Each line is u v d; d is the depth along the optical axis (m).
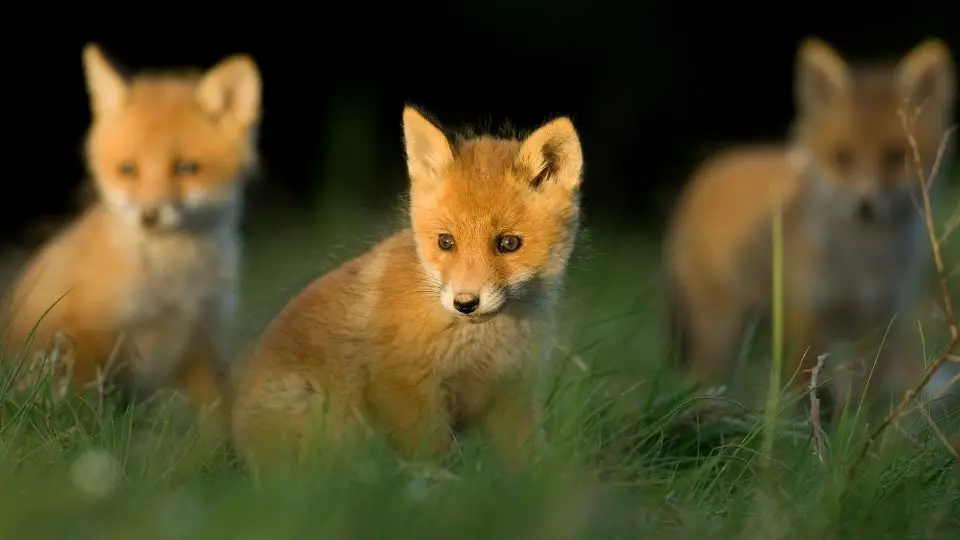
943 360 7.46
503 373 8.50
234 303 12.23
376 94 23.19
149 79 12.78
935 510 6.98
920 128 13.40
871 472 7.12
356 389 8.37
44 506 6.02
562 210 8.59
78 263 11.68
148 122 11.84
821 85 13.90
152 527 5.77
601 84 23.70
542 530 5.83
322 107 22.97
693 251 15.38
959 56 23.69
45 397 8.46
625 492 6.98
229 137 12.16
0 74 21.53
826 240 13.50
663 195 23.38
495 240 8.35
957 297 13.43
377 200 21.50
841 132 13.40
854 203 13.17
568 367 9.44
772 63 23.94
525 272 8.38
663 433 8.18
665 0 23.86
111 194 11.80
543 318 8.57
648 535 6.39
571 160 8.61
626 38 23.83
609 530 6.18
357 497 6.18
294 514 5.82
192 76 13.38
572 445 7.48
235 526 5.73
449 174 8.53
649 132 23.77
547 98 23.66
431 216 8.48
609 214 23.45
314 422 7.98
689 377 11.81
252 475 7.45
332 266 10.12
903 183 13.23
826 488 6.85
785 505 6.94
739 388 10.45
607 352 10.96
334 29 23.02
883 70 14.63
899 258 13.48
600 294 13.66
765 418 7.87
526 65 23.59
